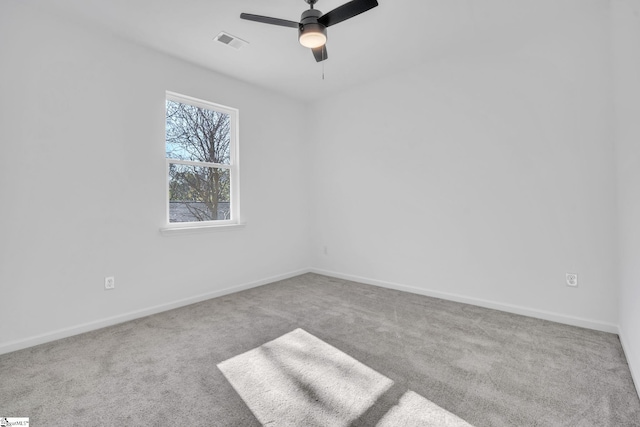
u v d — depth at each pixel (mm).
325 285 3908
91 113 2568
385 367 1913
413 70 3436
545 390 1658
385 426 1397
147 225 2912
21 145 2238
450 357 2029
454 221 3186
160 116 3008
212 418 1457
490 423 1410
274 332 2463
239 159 3723
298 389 1690
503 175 2857
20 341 2205
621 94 2020
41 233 2322
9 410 1517
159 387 1715
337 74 3605
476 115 3002
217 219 3590
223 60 3201
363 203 3988
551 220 2619
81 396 1633
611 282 2369
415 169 3471
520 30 2703
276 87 3982
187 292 3207
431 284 3391
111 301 2674
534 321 2623
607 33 2344
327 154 4371
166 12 2389
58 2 2248
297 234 4484
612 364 1909
